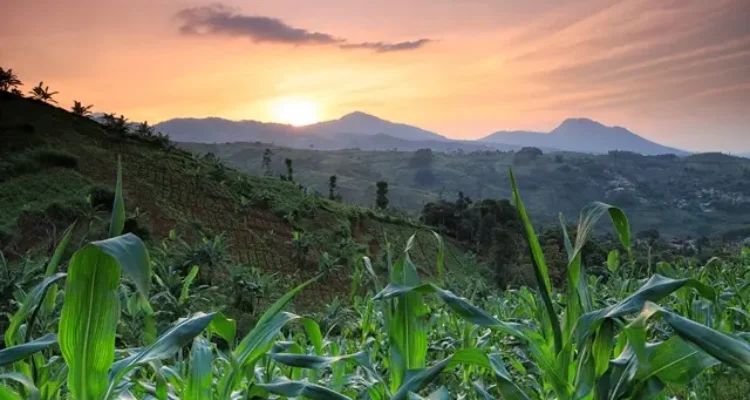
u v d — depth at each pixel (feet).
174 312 47.34
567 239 7.11
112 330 5.08
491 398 7.20
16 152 195.93
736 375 13.03
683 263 24.17
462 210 305.32
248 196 237.66
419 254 213.05
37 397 5.46
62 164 201.16
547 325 7.98
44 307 9.30
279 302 6.86
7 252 131.44
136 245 4.66
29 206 153.48
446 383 13.71
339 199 330.34
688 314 13.26
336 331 35.81
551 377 6.25
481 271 193.06
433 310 17.42
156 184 222.89
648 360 5.56
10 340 6.21
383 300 7.97
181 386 7.83
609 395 5.75
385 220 270.46
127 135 261.24
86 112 263.70
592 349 5.81
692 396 11.39
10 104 240.73
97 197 180.45
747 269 23.99
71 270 4.94
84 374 5.06
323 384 9.51
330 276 181.88
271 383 6.51
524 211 6.43
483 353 6.34
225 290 130.00
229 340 6.55
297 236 190.90
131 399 6.72
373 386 7.42
